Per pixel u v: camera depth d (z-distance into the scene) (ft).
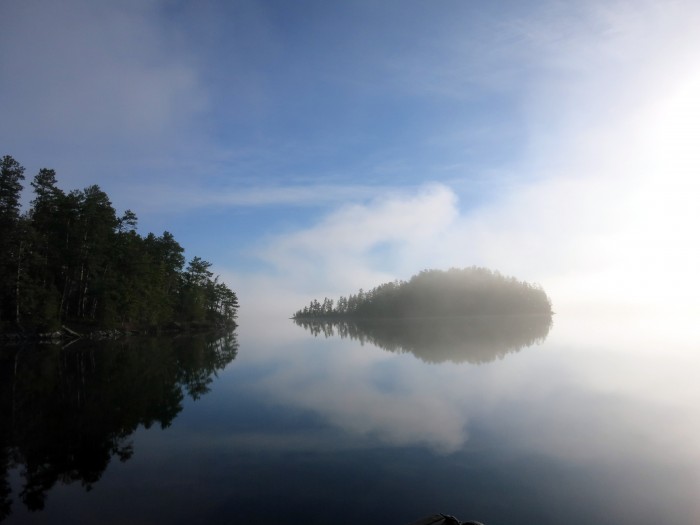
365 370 88.84
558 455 36.99
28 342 151.84
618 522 25.93
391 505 27.91
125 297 195.00
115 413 52.70
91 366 92.68
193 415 51.90
